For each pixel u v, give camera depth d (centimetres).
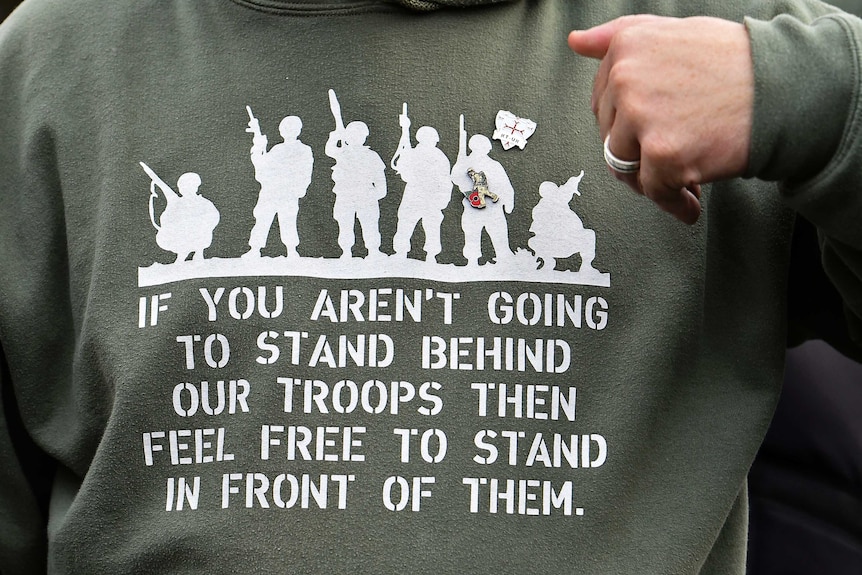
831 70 126
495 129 150
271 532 145
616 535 145
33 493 169
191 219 151
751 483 238
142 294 151
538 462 145
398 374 146
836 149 127
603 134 134
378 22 152
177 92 155
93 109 157
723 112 125
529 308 147
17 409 165
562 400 146
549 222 148
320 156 150
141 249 152
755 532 237
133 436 149
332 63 152
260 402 146
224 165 151
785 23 128
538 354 147
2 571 172
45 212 159
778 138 126
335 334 147
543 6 154
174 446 148
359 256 148
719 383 151
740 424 149
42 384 161
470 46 151
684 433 149
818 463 230
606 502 145
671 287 149
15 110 162
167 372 149
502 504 144
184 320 148
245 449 146
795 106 125
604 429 146
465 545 143
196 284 149
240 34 154
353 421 145
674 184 128
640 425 146
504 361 146
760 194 152
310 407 146
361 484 144
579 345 147
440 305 147
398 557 143
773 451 235
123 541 150
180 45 157
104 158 155
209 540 145
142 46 158
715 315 152
